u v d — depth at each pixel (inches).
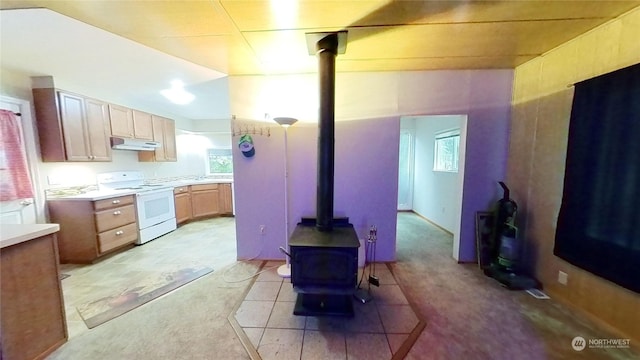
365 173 114.4
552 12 64.8
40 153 116.9
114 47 85.4
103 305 84.7
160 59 95.9
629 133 63.6
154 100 159.3
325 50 80.6
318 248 75.0
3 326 54.9
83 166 136.0
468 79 109.3
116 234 128.8
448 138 176.1
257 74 112.0
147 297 89.7
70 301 87.1
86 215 116.9
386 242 117.4
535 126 96.8
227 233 168.2
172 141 194.7
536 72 96.0
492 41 82.0
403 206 232.2
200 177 232.5
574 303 80.7
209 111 195.0
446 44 84.4
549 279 90.4
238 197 119.0
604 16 66.9
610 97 67.7
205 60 97.1
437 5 62.1
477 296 89.4
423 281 100.3
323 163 84.1
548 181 90.9
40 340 61.7
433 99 110.6
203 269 112.1
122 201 133.5
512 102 109.3
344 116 112.1
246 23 70.0
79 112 124.5
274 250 120.7
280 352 64.3
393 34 76.8
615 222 66.7
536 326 73.1
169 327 73.9
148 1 59.2
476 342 67.2
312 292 76.0
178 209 182.1
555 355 62.6
